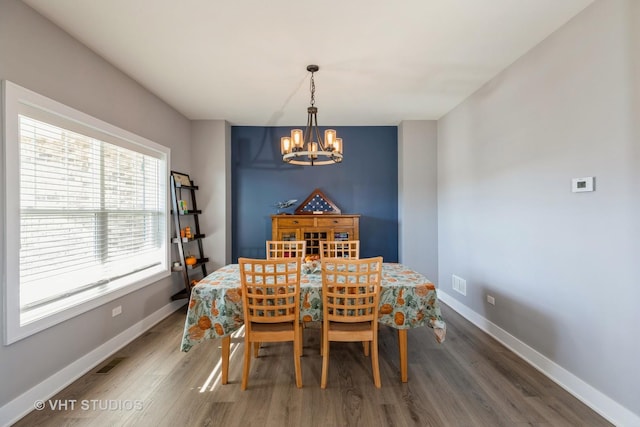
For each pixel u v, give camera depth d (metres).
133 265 2.97
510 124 2.65
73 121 2.22
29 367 1.86
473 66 2.67
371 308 2.12
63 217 2.17
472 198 3.31
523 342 2.51
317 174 4.64
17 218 1.78
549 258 2.22
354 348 2.69
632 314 1.65
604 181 1.79
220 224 4.21
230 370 2.31
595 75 1.84
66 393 2.01
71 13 1.93
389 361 2.44
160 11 1.91
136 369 2.32
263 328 2.08
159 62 2.58
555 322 2.17
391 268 2.71
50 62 2.01
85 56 2.31
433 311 2.15
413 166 4.27
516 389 2.06
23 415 1.79
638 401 1.63
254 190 4.61
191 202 4.14
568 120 2.04
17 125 1.78
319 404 1.90
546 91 2.23
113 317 2.61
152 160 3.33
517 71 2.55
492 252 2.94
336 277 2.03
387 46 2.34
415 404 1.90
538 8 1.90
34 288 1.97
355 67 2.68
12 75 1.76
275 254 3.26
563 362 2.10
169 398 1.96
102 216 2.56
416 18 1.99
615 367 1.74
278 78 2.90
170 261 3.55
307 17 1.98
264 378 2.20
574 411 1.84
